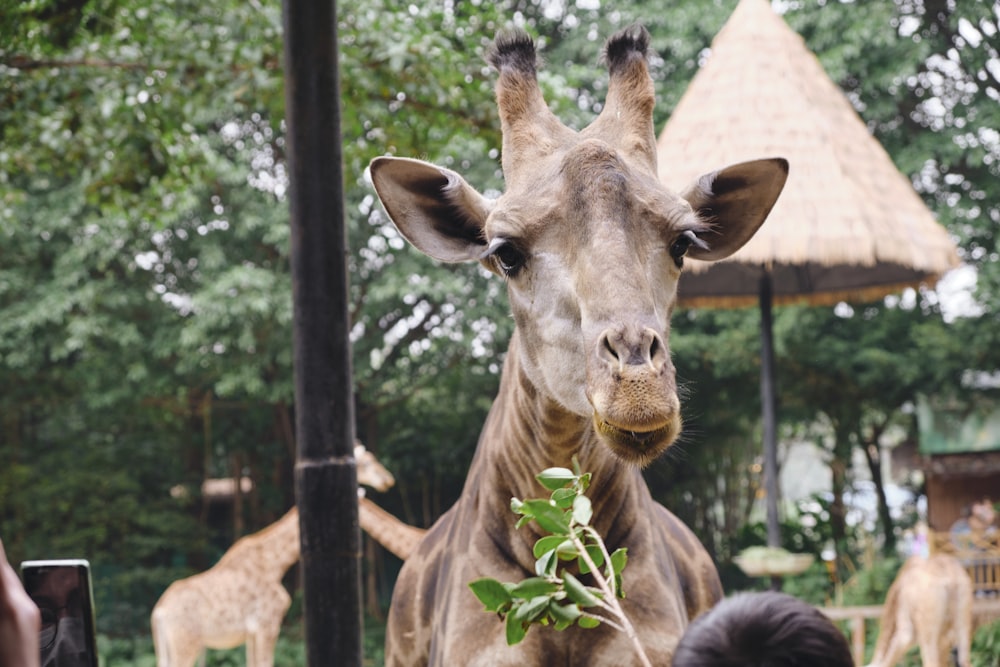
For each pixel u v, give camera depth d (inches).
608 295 110.7
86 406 841.5
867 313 793.6
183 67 326.3
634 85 137.6
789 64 411.2
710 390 819.4
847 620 543.5
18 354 742.5
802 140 393.7
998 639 510.0
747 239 144.3
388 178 136.9
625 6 725.3
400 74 327.0
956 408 777.6
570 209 119.6
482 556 138.9
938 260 394.6
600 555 104.6
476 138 353.1
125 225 697.0
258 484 916.0
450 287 700.0
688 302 451.5
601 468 134.5
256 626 483.2
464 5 354.0
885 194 398.9
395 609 166.4
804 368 791.1
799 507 808.3
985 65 737.0
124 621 806.5
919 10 746.2
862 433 884.6
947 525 786.8
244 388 805.2
